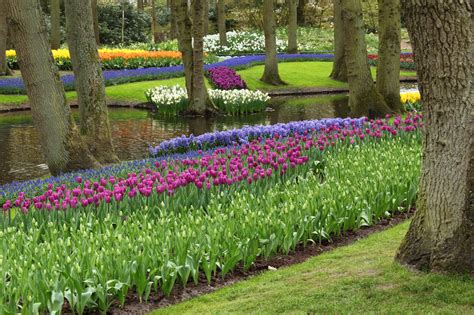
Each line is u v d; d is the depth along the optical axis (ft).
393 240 22.85
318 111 80.23
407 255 18.33
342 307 15.92
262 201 24.76
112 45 164.04
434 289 16.24
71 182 33.73
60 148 40.81
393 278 17.48
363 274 18.40
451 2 16.22
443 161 17.19
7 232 21.54
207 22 164.96
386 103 61.98
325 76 113.80
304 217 23.27
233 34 164.76
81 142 41.70
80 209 24.64
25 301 16.49
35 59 39.68
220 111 79.36
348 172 29.04
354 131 39.01
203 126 68.85
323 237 24.17
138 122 72.49
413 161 30.71
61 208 24.25
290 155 31.30
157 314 17.75
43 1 167.22
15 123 71.77
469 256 16.92
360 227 25.67
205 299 18.57
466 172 16.92
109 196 24.70
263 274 20.62
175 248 19.99
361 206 25.35
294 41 141.69
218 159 32.78
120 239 19.11
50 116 40.45
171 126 69.10
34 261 19.19
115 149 55.31
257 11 184.55
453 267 17.04
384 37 61.82
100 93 45.60
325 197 25.04
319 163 33.42
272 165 29.30
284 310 16.30
